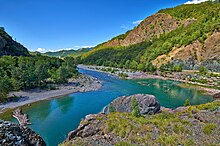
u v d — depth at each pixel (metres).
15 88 87.62
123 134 27.11
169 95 83.06
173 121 29.95
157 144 23.66
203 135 24.69
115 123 30.56
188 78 120.75
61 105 68.00
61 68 110.75
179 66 143.00
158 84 108.44
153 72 149.38
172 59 159.38
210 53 141.88
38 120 52.53
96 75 143.75
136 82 114.62
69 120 52.47
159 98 77.81
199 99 76.69
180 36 189.25
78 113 58.72
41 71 98.81
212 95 82.94
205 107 35.56
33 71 96.81
